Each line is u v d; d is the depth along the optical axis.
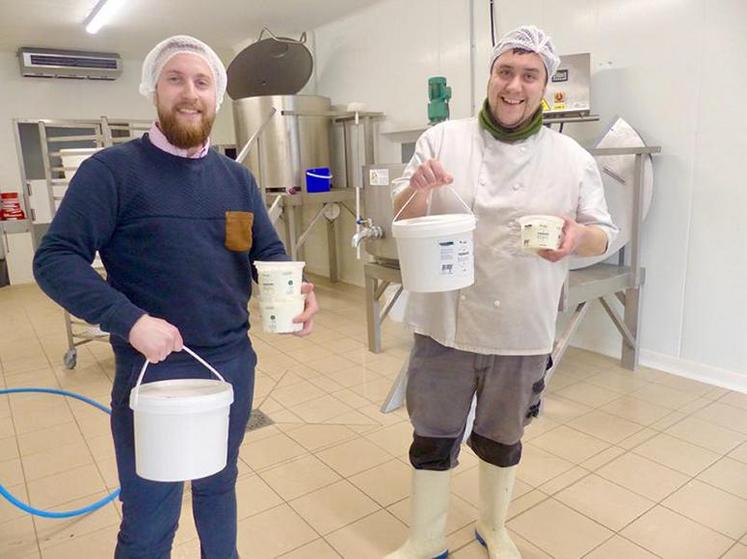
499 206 1.48
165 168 1.22
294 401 2.89
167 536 1.33
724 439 2.36
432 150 1.55
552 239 1.32
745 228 2.70
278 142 4.72
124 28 5.12
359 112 4.55
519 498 2.00
